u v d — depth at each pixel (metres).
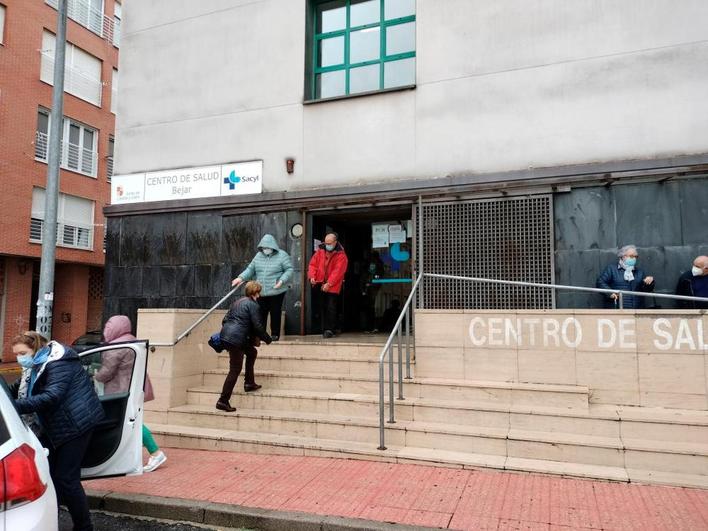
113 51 25.19
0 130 19.69
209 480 5.42
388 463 5.77
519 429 5.96
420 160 9.56
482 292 8.88
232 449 6.39
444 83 9.52
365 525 4.30
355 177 9.99
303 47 10.65
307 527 4.42
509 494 4.87
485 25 9.34
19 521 2.74
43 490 2.91
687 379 6.03
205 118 11.29
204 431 6.70
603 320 6.36
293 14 10.80
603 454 5.42
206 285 10.83
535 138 8.88
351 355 7.97
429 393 6.65
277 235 10.42
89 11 23.94
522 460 5.57
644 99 8.36
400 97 9.80
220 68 11.27
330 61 10.84
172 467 5.84
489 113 9.20
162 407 7.16
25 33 20.77
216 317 8.27
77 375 4.23
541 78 8.94
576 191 8.58
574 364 6.42
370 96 10.02
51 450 4.11
